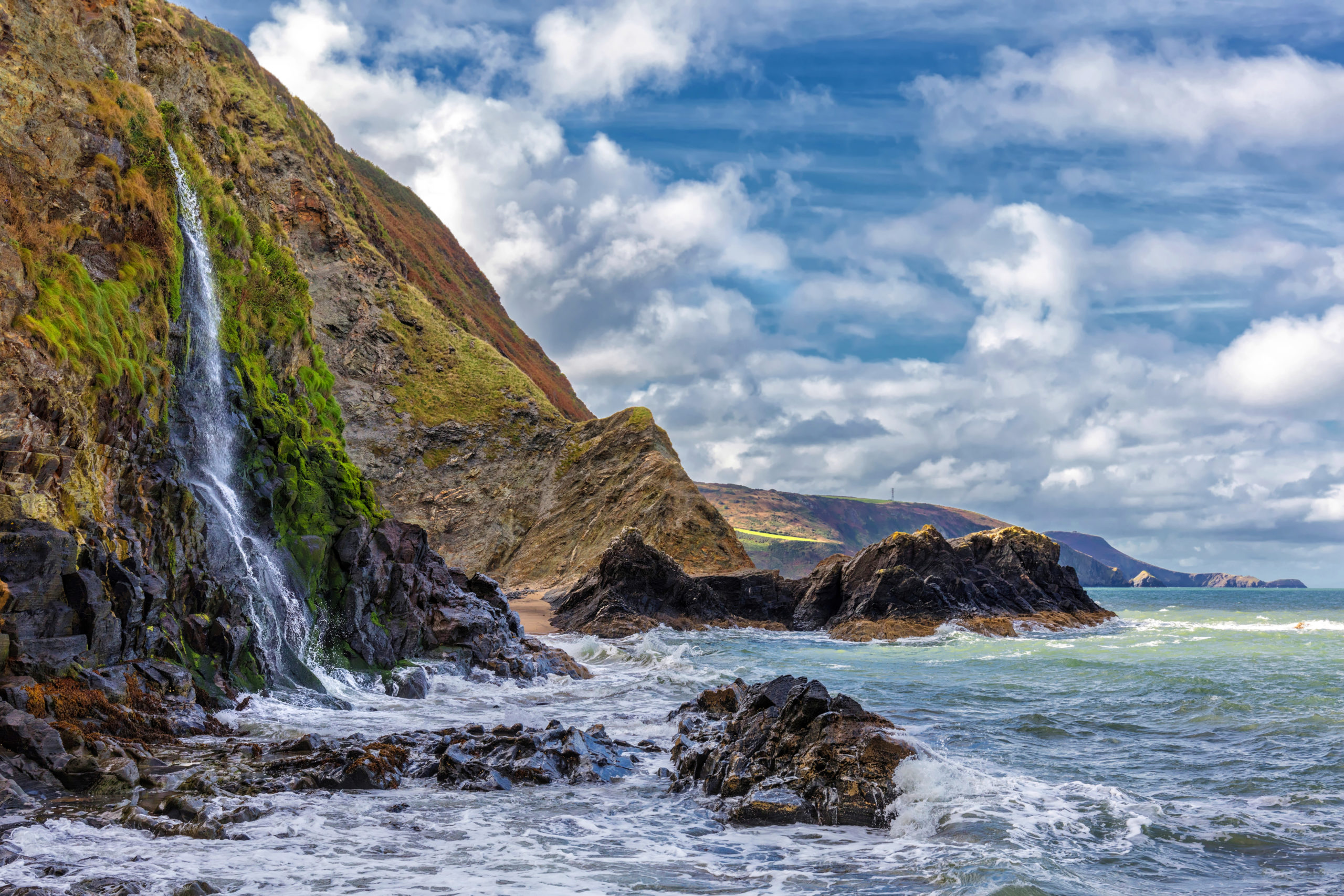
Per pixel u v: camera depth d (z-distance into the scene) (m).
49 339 15.76
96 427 17.12
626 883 9.16
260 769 12.89
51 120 18.50
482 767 13.76
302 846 9.97
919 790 12.05
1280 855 10.62
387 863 9.52
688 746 15.52
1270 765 15.66
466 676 25.78
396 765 13.87
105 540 16.22
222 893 8.34
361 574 24.00
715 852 10.45
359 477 27.11
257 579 20.86
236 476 22.27
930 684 28.34
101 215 19.11
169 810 10.76
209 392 22.48
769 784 12.53
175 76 29.88
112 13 21.97
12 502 13.98
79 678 14.14
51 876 8.50
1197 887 9.45
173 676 16.20
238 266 25.95
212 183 25.80
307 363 29.81
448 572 30.28
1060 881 9.30
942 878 9.27
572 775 14.16
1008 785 13.19
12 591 13.44
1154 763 15.97
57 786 11.42
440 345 96.12
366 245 100.12
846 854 10.39
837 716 13.27
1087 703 23.48
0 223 16.22
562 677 28.05
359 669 23.02
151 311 20.12
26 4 18.86
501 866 9.58
